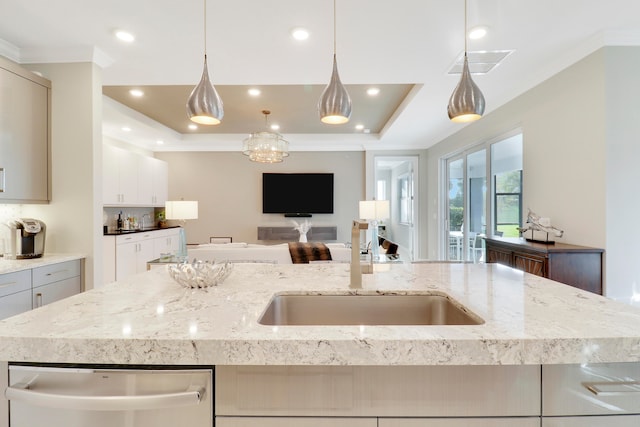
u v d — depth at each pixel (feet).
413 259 20.97
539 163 9.93
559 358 2.49
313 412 2.68
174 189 21.20
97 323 2.85
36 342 2.54
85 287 8.57
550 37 7.77
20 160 7.82
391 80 10.15
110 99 13.24
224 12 6.81
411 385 2.67
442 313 4.10
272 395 2.67
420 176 20.88
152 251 16.99
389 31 7.50
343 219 21.35
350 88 12.34
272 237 20.97
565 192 8.88
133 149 19.58
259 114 15.72
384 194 32.32
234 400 2.68
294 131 19.39
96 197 8.68
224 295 3.84
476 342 2.48
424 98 11.77
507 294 3.89
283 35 7.66
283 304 4.17
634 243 7.63
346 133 19.94
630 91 7.64
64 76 8.53
